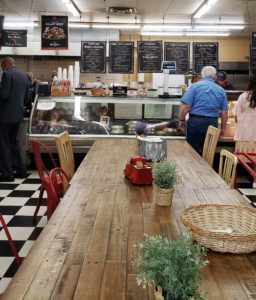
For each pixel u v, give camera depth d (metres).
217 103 5.08
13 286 1.34
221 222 1.85
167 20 9.91
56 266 1.48
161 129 5.63
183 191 2.53
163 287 1.05
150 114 5.80
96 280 1.38
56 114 5.86
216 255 1.58
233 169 2.93
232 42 11.97
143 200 2.31
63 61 10.88
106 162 3.39
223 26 10.23
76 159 5.84
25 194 5.02
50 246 1.66
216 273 1.44
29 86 6.03
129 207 2.18
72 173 3.71
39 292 1.30
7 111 5.49
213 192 2.51
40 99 5.81
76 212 2.09
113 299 1.27
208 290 1.33
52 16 8.38
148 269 1.08
